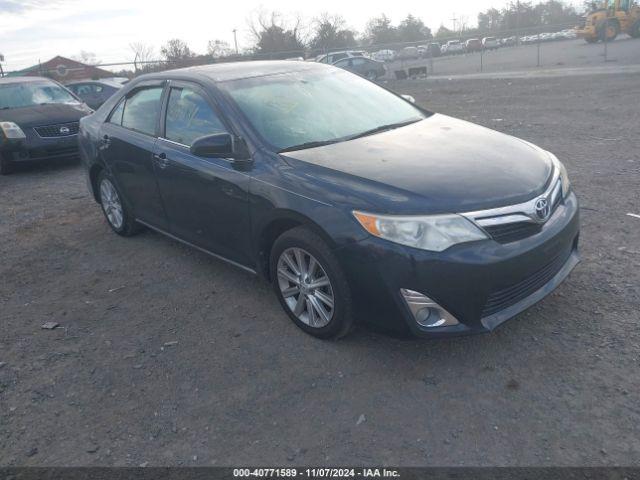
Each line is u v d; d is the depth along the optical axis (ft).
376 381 10.52
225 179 12.96
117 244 18.90
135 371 11.51
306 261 11.73
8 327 13.75
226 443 9.31
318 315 11.81
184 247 18.03
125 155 16.78
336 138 13.23
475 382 10.26
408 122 14.70
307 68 16.19
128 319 13.73
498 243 10.15
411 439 9.05
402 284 9.98
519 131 32.60
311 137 13.15
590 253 14.94
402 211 10.02
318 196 10.99
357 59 93.56
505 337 11.52
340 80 16.07
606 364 10.39
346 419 9.61
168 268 16.55
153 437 9.58
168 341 12.56
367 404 9.93
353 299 10.77
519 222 10.40
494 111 42.50
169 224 16.08
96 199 20.26
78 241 19.54
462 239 9.89
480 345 11.33
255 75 15.01
